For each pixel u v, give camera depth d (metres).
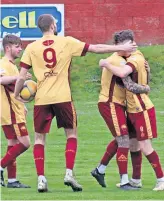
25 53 19.50
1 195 19.00
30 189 20.31
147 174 23.31
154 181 21.92
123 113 19.98
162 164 24.95
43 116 19.56
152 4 47.22
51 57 19.28
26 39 46.84
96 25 47.12
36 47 19.38
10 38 20.58
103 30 47.12
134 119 19.91
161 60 45.09
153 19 47.25
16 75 20.53
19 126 20.53
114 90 19.89
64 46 19.33
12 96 20.47
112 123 19.89
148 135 19.86
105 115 19.98
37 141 19.80
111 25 47.12
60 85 19.39
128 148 20.02
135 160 20.59
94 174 20.64
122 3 47.19
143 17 47.25
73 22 47.06
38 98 19.48
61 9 46.94
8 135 20.70
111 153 20.50
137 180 20.64
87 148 28.61
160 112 36.91
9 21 46.84
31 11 46.84
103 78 20.03
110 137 31.23
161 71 44.00
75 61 45.03
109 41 47.09
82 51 19.39
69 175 19.38
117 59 19.80
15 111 20.52
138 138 19.92
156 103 39.41
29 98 20.06
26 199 18.31
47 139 30.58
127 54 19.92
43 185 19.50
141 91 19.69
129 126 20.33
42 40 19.42
